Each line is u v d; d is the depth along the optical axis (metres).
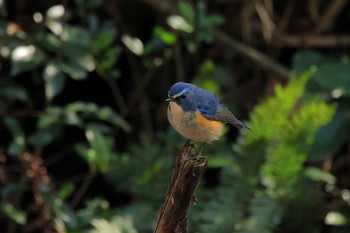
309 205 11.73
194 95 8.30
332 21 14.18
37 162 10.88
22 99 11.45
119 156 12.15
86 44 10.62
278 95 10.96
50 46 10.59
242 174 11.06
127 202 14.16
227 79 13.77
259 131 11.01
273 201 10.96
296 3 14.12
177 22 11.19
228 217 10.70
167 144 11.77
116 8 13.34
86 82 13.95
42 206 11.02
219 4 13.98
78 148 11.16
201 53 14.02
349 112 11.84
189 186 6.66
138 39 12.55
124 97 14.02
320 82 12.02
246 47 13.41
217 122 8.41
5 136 13.42
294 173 11.30
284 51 14.67
